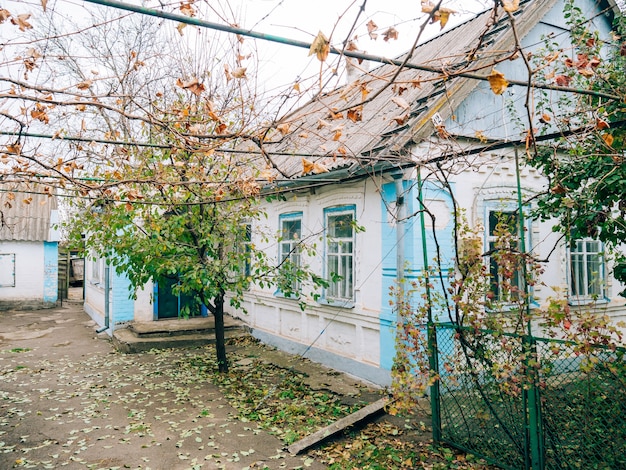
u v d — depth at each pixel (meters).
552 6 7.55
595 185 4.18
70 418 5.96
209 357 9.14
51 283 17.34
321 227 8.44
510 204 7.21
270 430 5.52
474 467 4.39
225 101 6.16
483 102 7.00
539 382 3.84
